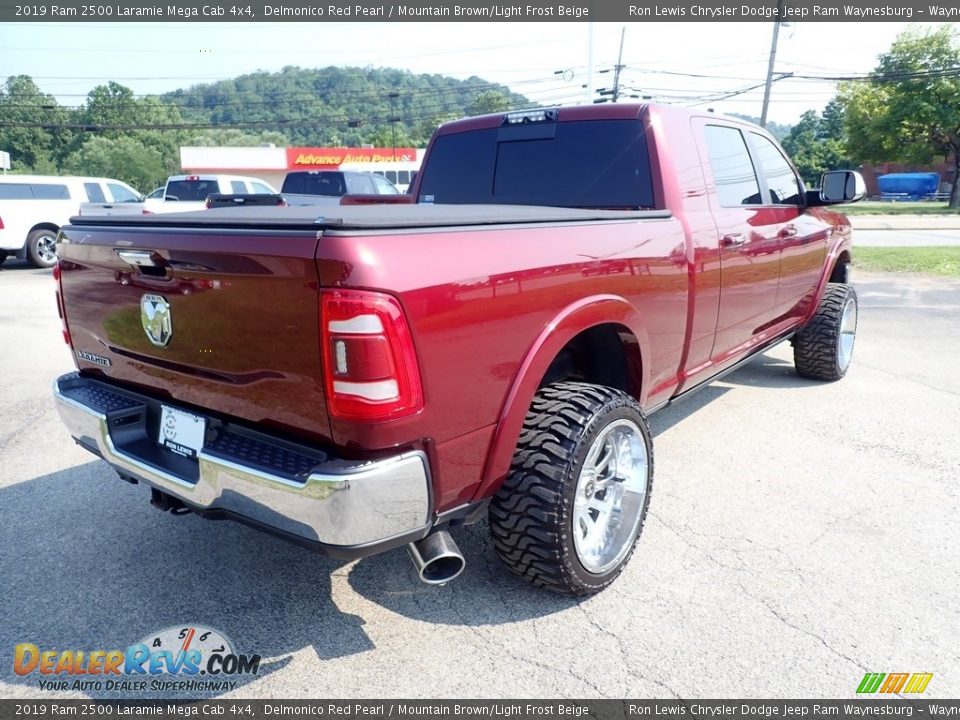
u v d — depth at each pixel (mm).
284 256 1918
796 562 3008
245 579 2934
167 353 2402
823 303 5422
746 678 2326
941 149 46406
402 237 1975
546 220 2488
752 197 4160
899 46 44406
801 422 4762
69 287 2803
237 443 2244
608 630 2578
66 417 2789
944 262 13656
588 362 3166
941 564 2984
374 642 2533
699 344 3590
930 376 5891
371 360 1874
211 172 52125
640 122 3424
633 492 2885
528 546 2521
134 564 3041
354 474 1925
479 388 2205
